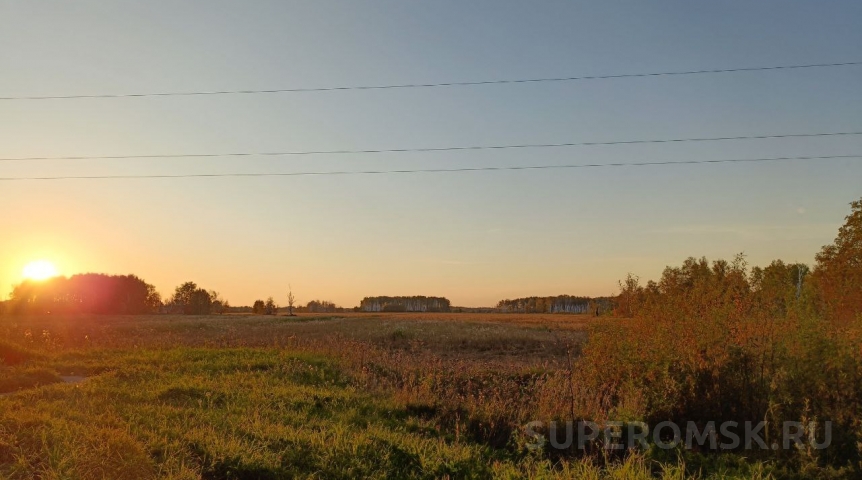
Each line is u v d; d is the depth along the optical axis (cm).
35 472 762
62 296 11294
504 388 1583
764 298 1179
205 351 2314
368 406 1366
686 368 1141
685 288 1365
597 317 1518
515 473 893
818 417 979
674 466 945
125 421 1048
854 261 2431
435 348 3584
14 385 1582
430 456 965
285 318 9425
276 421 1154
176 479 776
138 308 12562
